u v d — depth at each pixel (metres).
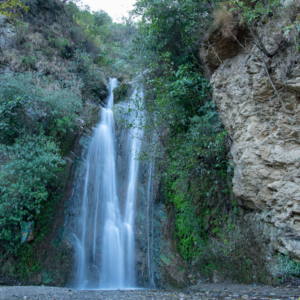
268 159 6.76
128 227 9.88
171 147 9.55
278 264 6.22
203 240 8.59
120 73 18.05
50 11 16.81
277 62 6.59
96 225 9.68
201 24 9.35
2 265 7.33
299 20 5.97
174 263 8.42
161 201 9.91
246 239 7.37
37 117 9.58
